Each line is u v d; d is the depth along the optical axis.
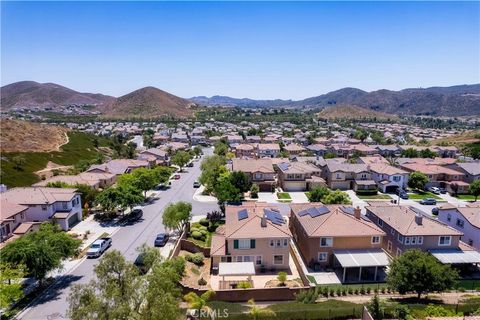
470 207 55.03
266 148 137.62
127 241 52.62
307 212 51.12
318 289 38.16
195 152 142.00
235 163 91.38
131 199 62.38
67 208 57.97
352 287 40.34
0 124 124.12
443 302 36.81
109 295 23.41
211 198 78.94
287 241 44.09
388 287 39.66
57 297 36.78
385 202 78.38
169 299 25.44
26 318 32.88
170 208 54.25
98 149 147.88
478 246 49.41
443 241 46.12
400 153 139.75
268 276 43.16
